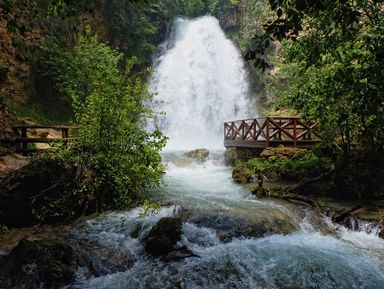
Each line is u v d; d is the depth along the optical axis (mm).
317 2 3570
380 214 7246
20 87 13031
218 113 22938
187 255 5684
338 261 5672
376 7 6211
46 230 6641
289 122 12398
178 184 10594
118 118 7777
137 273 5316
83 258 5375
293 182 9898
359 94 4453
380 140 7457
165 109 21453
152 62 23688
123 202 7738
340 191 8664
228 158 14281
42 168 7055
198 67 23812
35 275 4969
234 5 26281
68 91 13578
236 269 5418
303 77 8758
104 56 14742
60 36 15461
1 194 6719
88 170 7324
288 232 6809
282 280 5195
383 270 5445
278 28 3836
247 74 23375
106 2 18984
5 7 5328
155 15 23891
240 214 7082
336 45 6387
